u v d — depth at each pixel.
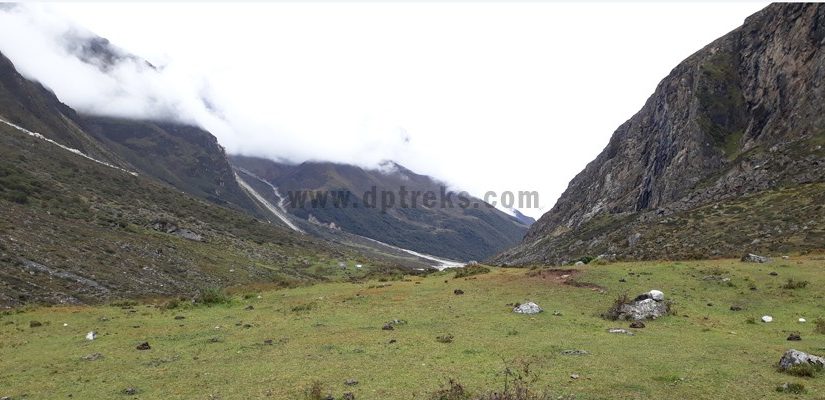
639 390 13.90
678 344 19.95
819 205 62.78
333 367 17.00
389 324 24.23
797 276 31.47
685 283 32.12
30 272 63.91
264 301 34.50
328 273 128.25
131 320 28.88
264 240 169.12
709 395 13.54
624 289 31.23
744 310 26.59
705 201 97.38
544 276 36.62
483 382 14.70
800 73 103.94
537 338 21.05
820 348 19.09
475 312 27.34
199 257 110.25
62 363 19.19
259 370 17.05
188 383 15.84
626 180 163.25
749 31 134.50
